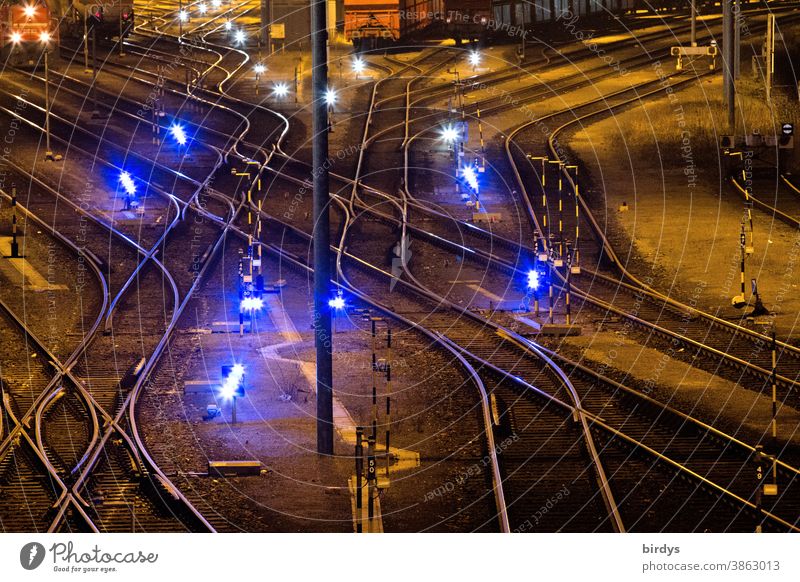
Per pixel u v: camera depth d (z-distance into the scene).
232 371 83.31
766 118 166.88
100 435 75.06
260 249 114.12
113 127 184.62
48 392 83.56
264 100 198.50
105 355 93.69
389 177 155.25
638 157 159.50
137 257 123.38
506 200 143.38
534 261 112.81
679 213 135.50
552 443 73.75
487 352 93.31
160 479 65.81
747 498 64.88
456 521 62.62
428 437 75.31
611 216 135.25
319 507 64.38
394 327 101.12
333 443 73.31
